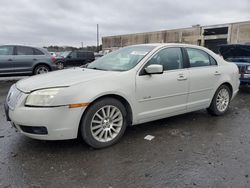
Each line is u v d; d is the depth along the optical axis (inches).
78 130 139.8
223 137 165.3
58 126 129.0
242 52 367.2
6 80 474.6
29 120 127.2
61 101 128.0
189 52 188.7
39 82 138.6
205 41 1753.2
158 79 163.2
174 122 195.3
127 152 140.5
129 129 177.9
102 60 188.4
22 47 439.8
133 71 154.6
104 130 145.4
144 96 157.8
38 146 145.9
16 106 131.6
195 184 109.7
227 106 219.5
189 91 183.0
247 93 339.3
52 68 469.7
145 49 173.9
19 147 144.4
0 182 109.4
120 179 113.2
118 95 146.9
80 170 120.1
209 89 198.4
